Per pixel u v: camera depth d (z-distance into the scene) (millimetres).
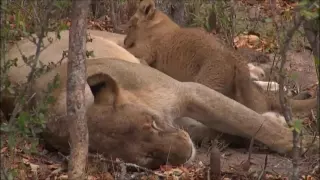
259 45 17812
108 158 10547
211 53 13578
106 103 10602
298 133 8906
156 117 10516
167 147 10266
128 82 11141
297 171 9023
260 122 11438
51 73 11195
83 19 8258
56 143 11141
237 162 11039
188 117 11688
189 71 14117
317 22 8672
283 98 8766
